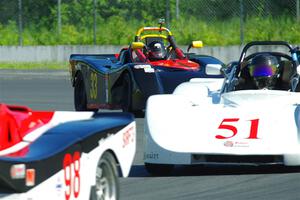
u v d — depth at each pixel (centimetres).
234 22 9219
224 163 2733
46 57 9250
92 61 5109
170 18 9406
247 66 3275
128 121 2228
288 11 9131
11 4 9719
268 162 2723
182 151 2719
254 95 2994
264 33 8975
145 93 4716
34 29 9706
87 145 2003
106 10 9788
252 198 2416
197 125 2794
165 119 2816
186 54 5266
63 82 7300
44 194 1833
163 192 2534
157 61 5003
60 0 9569
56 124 2133
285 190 2525
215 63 5019
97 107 5047
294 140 2734
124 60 5091
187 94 3266
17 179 1773
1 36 9644
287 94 3041
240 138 2738
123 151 2189
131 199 2427
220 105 2970
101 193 2105
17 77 7906
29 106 5325
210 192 2519
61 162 1886
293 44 8788
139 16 9706
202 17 9338
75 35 9562
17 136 1988
